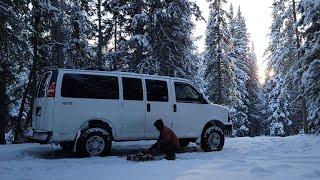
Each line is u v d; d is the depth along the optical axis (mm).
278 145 14125
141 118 11500
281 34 32281
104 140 10695
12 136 22828
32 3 17281
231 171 6922
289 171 6832
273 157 9414
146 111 11609
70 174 7262
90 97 10734
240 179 6227
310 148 13062
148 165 7957
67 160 9977
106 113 10922
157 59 21906
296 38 30156
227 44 36250
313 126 20766
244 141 15617
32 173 7617
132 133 11352
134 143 14758
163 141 10031
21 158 10883
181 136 12250
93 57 23922
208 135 12625
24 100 19438
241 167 7324
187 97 12562
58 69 10516
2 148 12430
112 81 11195
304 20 19516
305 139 15805
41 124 10461
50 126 10164
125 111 11242
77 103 10516
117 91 11203
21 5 15992
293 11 31219
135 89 11539
